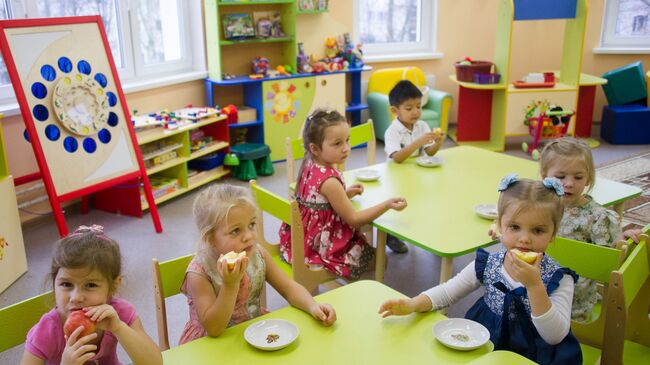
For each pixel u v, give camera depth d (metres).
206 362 1.27
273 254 2.44
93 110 3.13
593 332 1.73
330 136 2.23
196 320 1.54
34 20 2.88
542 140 5.59
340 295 1.55
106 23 4.08
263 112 4.79
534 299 1.33
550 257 1.62
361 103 5.65
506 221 1.47
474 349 1.30
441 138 2.92
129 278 2.91
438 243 1.91
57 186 2.95
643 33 6.02
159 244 3.32
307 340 1.35
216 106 4.51
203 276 1.48
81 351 1.13
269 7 4.93
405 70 5.59
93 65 3.17
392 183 2.54
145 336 1.28
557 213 1.45
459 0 5.98
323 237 2.29
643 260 1.62
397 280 2.91
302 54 5.07
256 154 4.48
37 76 2.88
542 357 1.43
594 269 1.68
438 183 2.53
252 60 4.96
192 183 4.20
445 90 6.21
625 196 2.32
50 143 2.93
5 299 2.74
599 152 5.10
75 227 3.56
